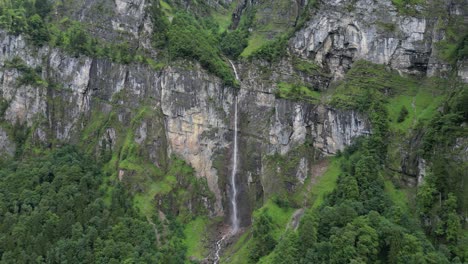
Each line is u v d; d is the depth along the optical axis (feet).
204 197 453.58
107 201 415.85
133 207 412.16
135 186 431.02
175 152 467.52
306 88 453.17
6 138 481.87
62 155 469.98
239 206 454.81
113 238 371.56
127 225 385.09
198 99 468.75
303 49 469.57
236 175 465.06
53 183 421.18
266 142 449.06
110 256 355.97
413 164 372.38
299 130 433.89
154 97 473.67
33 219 381.60
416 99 409.90
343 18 455.22
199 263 393.50
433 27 427.33
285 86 456.45
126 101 478.18
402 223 330.75
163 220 419.13
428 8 431.84
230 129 472.85
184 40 481.46
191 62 472.85
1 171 453.17
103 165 456.86
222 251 409.28
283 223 390.01
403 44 431.43
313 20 468.75
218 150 470.80
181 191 447.42
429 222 333.62
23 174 437.58
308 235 326.65
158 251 378.73
